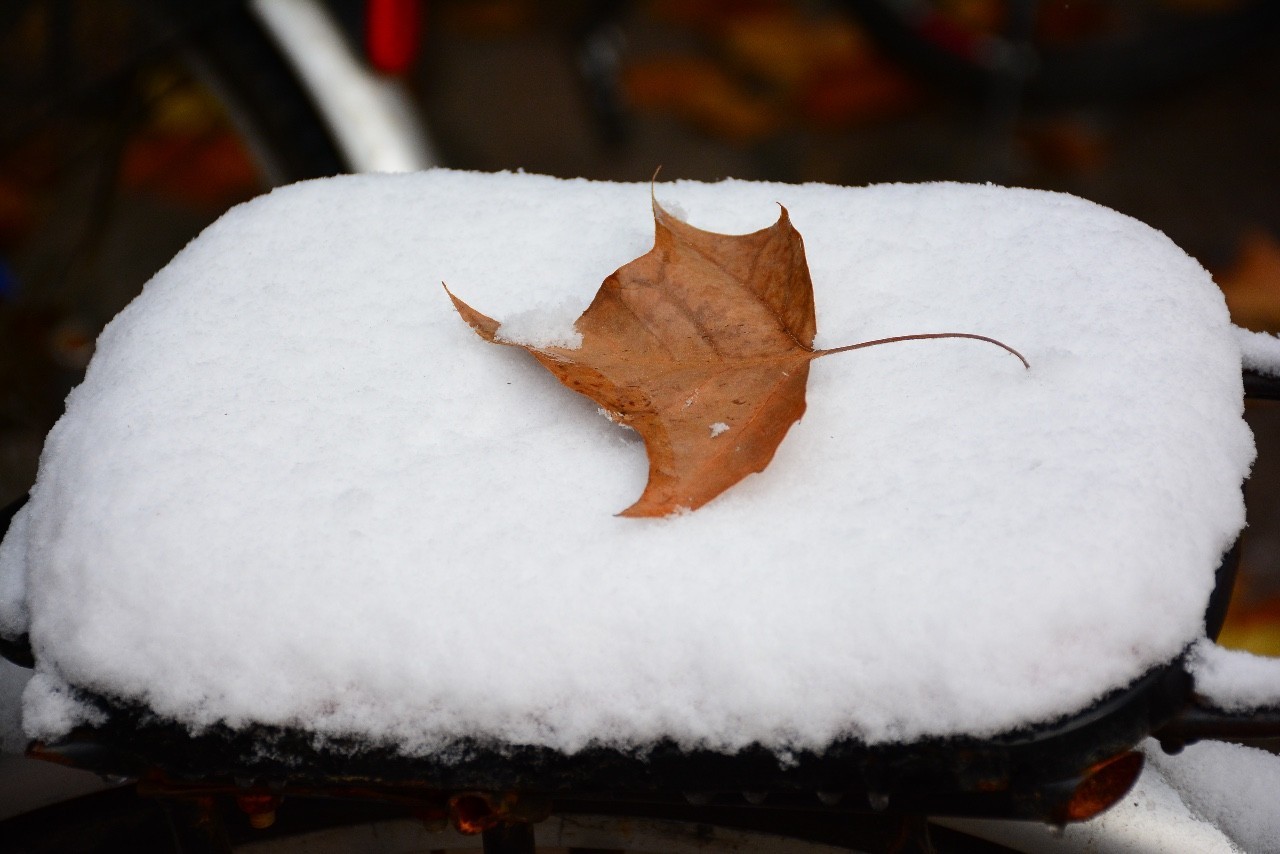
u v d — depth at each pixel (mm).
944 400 858
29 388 1602
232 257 907
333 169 1304
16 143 1649
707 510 835
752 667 811
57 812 941
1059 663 810
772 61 2404
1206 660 821
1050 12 2398
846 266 899
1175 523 829
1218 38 2240
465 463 851
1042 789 815
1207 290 891
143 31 1448
